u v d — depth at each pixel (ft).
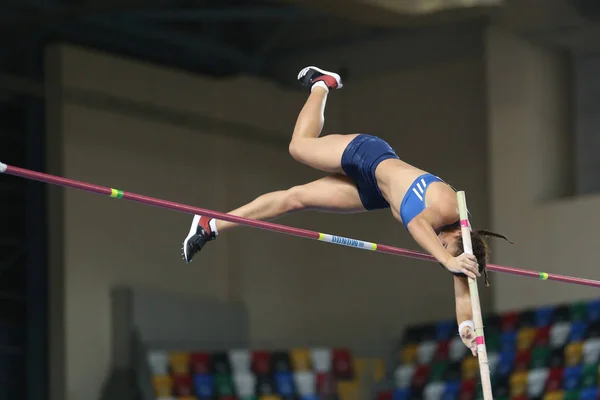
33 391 80.84
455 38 91.40
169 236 87.92
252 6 88.38
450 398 85.10
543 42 87.51
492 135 88.58
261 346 89.92
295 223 95.81
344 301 96.07
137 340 82.43
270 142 94.48
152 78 88.33
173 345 84.17
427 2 80.23
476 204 90.68
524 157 86.99
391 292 94.32
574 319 82.33
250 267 92.07
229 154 92.22
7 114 82.99
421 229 33.73
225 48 94.02
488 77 89.04
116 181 84.64
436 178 35.04
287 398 85.46
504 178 87.81
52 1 81.76
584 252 83.46
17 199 82.53
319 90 38.14
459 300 36.60
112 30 87.86
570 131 87.86
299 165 96.22
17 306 81.71
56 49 83.10
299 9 87.51
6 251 81.56
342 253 96.89
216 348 86.94
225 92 92.99
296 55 96.48
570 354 81.05
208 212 34.99
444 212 34.35
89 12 82.12
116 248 84.23
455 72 92.07
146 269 85.87
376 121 95.55
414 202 34.30
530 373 82.23
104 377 82.38
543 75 87.51
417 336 90.07
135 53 89.92
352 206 37.01
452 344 87.61
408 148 94.07
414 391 87.40
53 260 81.87
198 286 89.20
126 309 82.89
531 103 87.10
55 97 82.53
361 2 77.15
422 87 93.61
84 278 82.02
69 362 80.48
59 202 81.92
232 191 91.66
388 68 94.68
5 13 81.51
